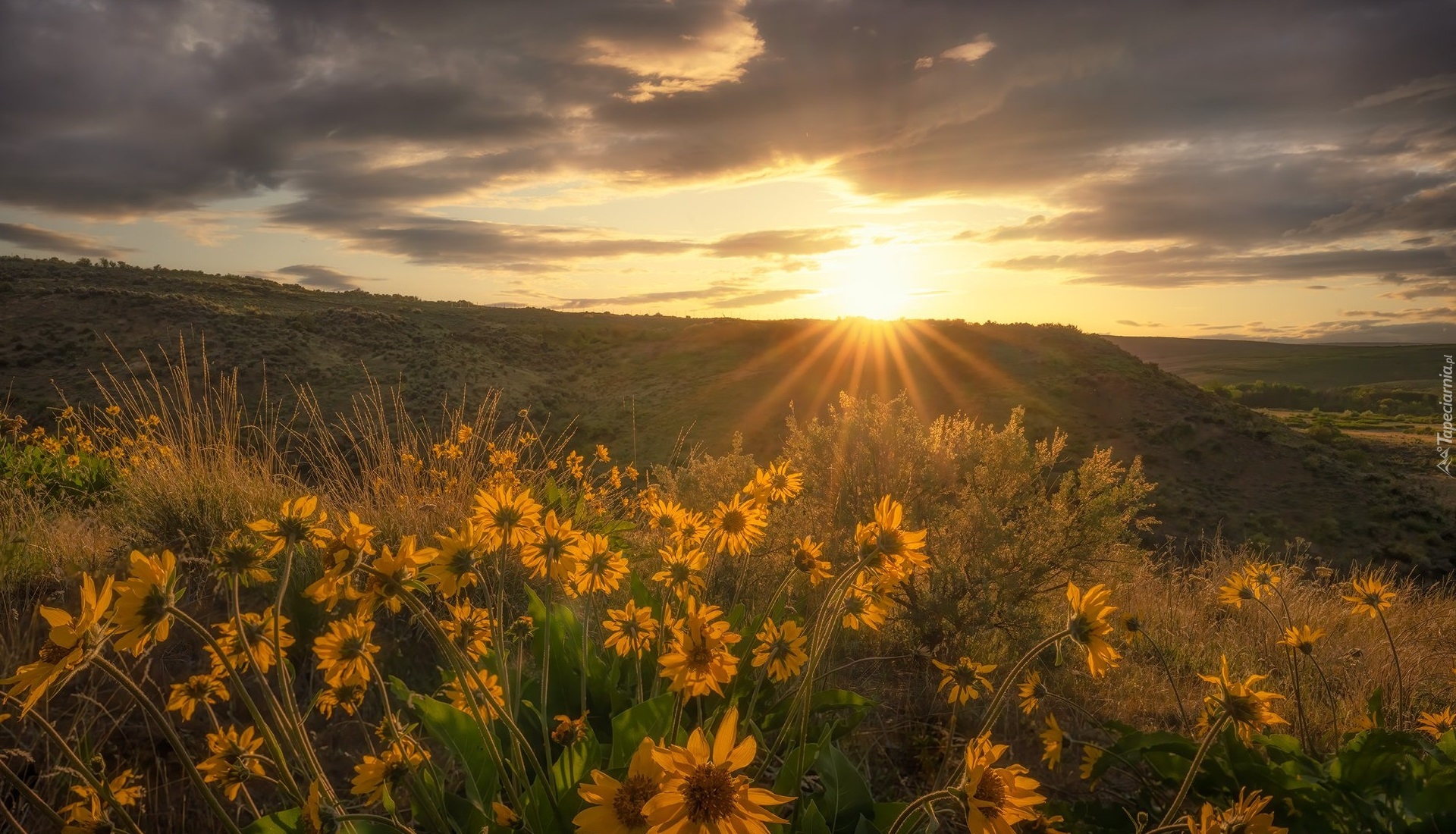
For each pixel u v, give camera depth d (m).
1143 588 6.29
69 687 2.72
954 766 2.91
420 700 2.24
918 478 5.20
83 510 5.52
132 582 1.51
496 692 2.26
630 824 1.18
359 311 57.16
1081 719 3.48
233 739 2.04
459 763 2.66
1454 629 5.94
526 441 6.48
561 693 2.80
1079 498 4.97
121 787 2.04
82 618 1.44
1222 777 2.48
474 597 3.86
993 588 4.27
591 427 42.94
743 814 1.08
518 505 1.94
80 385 31.08
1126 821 2.50
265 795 2.58
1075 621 1.69
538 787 1.95
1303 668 4.43
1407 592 7.03
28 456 7.14
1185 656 4.59
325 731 2.87
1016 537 4.69
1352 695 4.04
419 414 34.12
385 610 3.60
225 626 2.00
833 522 4.98
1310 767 2.56
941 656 4.12
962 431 5.61
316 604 3.35
